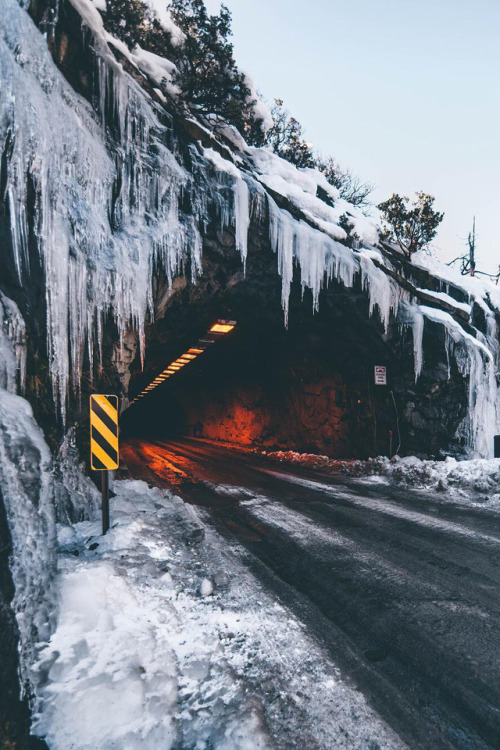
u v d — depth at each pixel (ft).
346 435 52.03
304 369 59.11
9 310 14.33
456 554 16.80
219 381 86.69
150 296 27.71
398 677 8.65
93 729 6.54
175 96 32.19
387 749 6.67
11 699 6.27
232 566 14.98
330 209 41.16
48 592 8.73
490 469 30.99
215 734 6.84
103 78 24.29
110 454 15.12
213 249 31.73
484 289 53.78
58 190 19.83
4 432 8.96
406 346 43.37
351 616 11.38
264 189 34.58
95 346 24.03
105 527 15.06
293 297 41.16
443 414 41.86
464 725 7.29
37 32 19.33
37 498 9.07
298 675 8.63
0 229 15.43
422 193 45.11
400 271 46.03
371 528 20.80
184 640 9.70
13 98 16.29
